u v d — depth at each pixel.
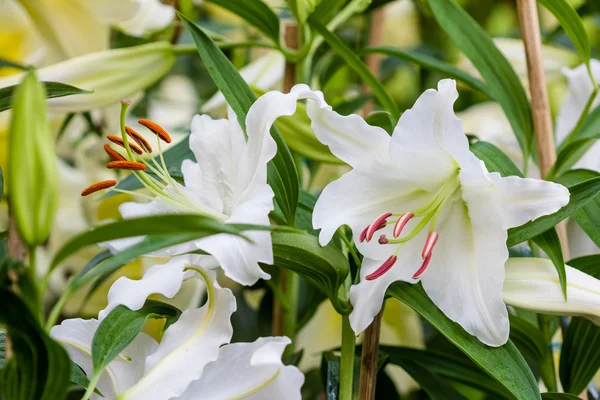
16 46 1.45
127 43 1.56
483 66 1.39
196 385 1.12
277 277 1.47
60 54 1.46
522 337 1.34
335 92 1.79
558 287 1.16
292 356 1.41
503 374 1.13
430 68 1.47
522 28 1.39
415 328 1.58
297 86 1.15
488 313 1.14
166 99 1.85
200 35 1.20
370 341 1.21
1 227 1.49
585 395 1.38
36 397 1.05
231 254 1.09
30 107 0.99
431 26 2.01
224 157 1.20
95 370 1.11
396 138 1.13
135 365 1.18
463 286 1.15
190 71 1.91
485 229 1.15
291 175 1.18
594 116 1.40
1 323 1.02
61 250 1.02
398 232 1.14
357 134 1.15
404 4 1.97
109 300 1.16
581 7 1.66
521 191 1.12
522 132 1.39
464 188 1.16
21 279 1.02
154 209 1.21
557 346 1.42
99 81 1.36
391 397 1.43
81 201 1.57
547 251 1.16
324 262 1.15
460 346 1.14
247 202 1.11
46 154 0.99
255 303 1.68
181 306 1.38
